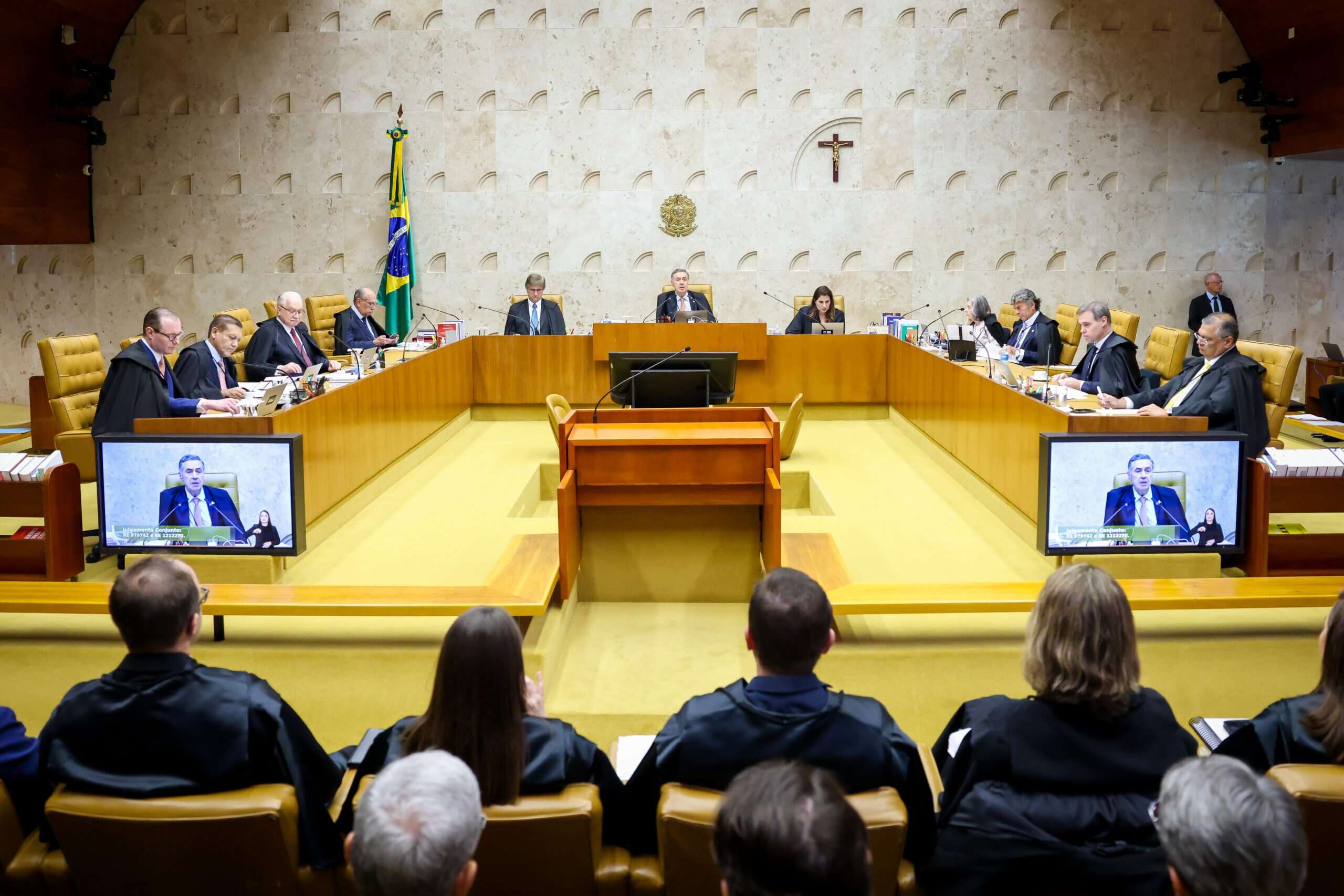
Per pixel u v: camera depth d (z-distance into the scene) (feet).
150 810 7.50
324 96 39.78
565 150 39.96
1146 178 40.16
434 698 7.61
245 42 39.58
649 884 8.21
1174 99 39.78
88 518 21.66
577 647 15.69
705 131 39.83
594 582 17.43
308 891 8.05
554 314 34.45
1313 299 41.16
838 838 4.53
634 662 15.16
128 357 19.58
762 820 4.57
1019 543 19.81
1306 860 4.99
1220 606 14.23
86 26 37.55
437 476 25.53
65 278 40.96
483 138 39.93
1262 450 19.29
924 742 14.51
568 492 15.66
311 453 19.30
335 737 14.46
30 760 8.64
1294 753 8.02
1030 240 40.40
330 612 14.02
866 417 32.99
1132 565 17.16
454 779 5.49
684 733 7.80
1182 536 16.79
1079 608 7.57
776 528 15.66
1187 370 21.62
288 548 16.51
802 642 7.66
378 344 30.81
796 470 26.00
